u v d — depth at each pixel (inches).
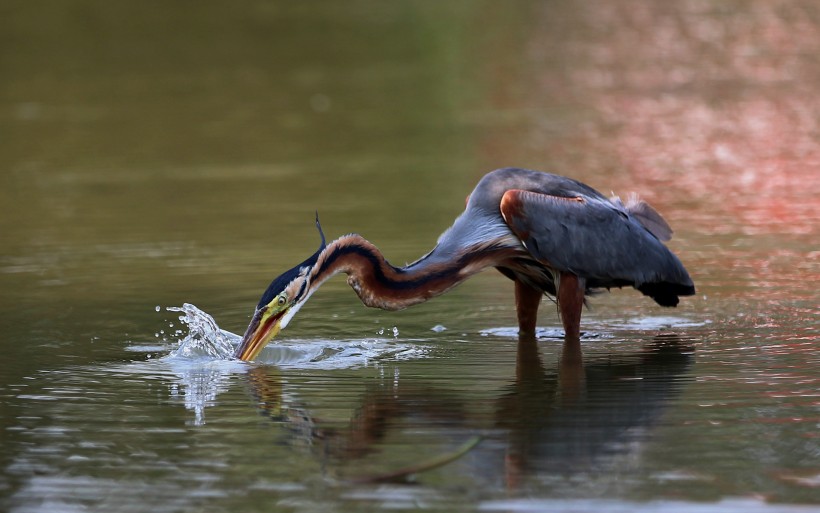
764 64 1341.0
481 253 467.8
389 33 1610.5
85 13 1796.3
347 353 468.4
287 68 1390.3
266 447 357.4
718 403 387.9
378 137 1040.2
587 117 1102.4
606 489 318.0
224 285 581.6
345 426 374.6
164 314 529.0
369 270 449.7
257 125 1106.7
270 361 460.4
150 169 938.7
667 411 381.1
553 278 480.4
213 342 473.7
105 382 430.3
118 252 666.2
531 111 1141.7
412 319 524.7
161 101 1226.0
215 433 371.2
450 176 874.1
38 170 946.7
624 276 481.7
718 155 931.3
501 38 1569.9
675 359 445.4
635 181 842.2
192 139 1050.7
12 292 578.2
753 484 318.3
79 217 775.1
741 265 602.5
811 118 1066.1
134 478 335.0
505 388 413.7
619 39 1540.4
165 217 766.5
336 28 1659.7
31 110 1197.7
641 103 1161.4
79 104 1220.5
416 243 661.9
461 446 353.1
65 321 519.8
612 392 404.5
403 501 314.7
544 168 895.1
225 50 1514.5
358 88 1274.6
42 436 370.6
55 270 625.9
